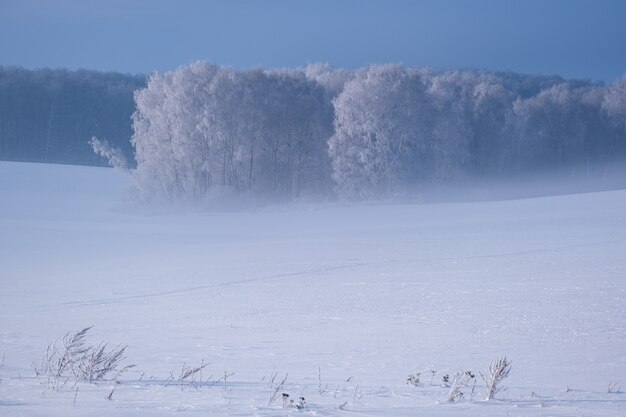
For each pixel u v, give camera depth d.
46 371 12.38
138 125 98.44
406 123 95.50
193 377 12.16
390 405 9.60
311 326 20.98
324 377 12.88
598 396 10.73
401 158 95.50
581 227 56.56
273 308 25.34
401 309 24.22
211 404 9.24
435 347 16.86
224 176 97.38
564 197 86.94
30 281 36.22
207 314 24.20
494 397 10.46
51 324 22.16
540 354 15.71
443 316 22.34
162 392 10.23
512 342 17.42
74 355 12.60
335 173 96.19
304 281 33.56
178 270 39.69
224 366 14.35
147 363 14.62
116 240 60.19
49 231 68.06
